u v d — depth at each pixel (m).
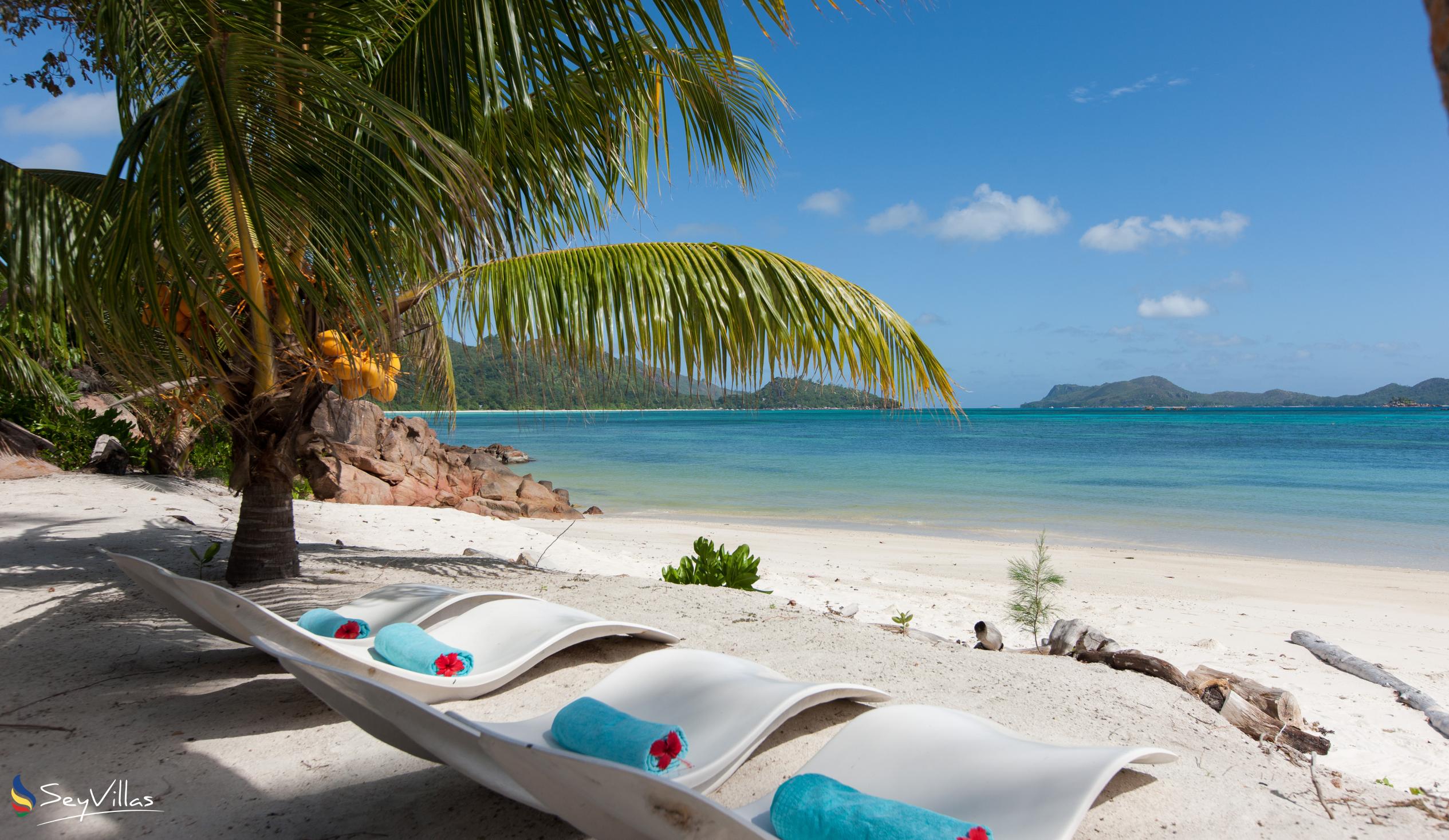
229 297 4.36
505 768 1.87
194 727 2.93
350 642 3.39
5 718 3.00
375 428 19.47
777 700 2.43
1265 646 7.18
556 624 3.49
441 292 5.41
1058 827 1.73
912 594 9.35
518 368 5.36
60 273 4.02
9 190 3.96
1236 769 2.71
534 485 21.36
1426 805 2.45
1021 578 6.94
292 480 5.37
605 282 5.07
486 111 3.89
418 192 3.57
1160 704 3.59
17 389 11.05
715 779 2.13
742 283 4.93
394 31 4.70
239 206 3.83
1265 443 53.69
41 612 4.51
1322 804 2.41
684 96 5.35
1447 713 5.13
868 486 26.88
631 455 44.47
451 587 5.43
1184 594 10.11
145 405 5.05
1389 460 37.28
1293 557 13.57
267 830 2.20
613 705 2.62
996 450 48.28
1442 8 0.45
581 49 3.99
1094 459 39.84
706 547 6.85
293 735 2.87
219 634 3.61
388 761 2.66
